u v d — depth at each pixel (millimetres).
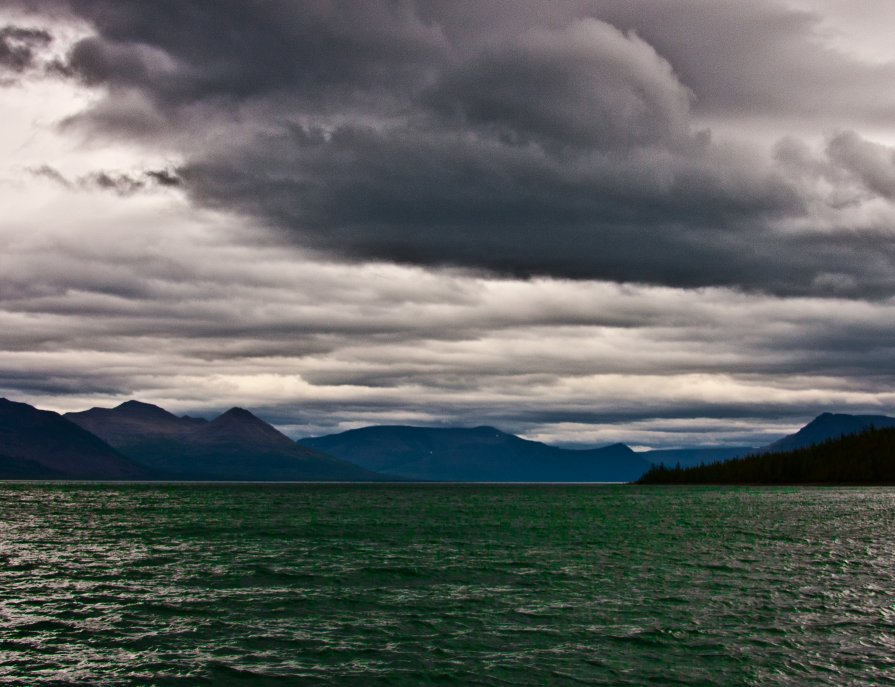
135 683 32844
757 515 146125
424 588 54438
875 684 33031
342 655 36781
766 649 38219
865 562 70875
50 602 49188
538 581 58125
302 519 129250
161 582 57000
